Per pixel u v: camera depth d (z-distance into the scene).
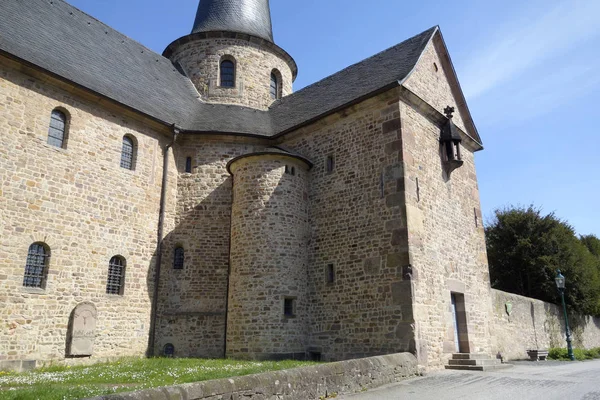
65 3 17.09
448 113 16.16
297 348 13.85
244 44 21.59
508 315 19.67
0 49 11.74
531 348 21.08
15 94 12.24
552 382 10.38
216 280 15.73
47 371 10.80
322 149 15.68
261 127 18.00
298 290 14.34
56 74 12.89
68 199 13.01
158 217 15.59
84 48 15.92
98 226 13.66
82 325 12.70
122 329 13.79
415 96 14.39
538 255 28.16
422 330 12.38
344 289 13.75
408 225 12.84
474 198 18.03
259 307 13.75
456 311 15.24
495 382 10.33
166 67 20.45
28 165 12.23
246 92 20.95
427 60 16.48
